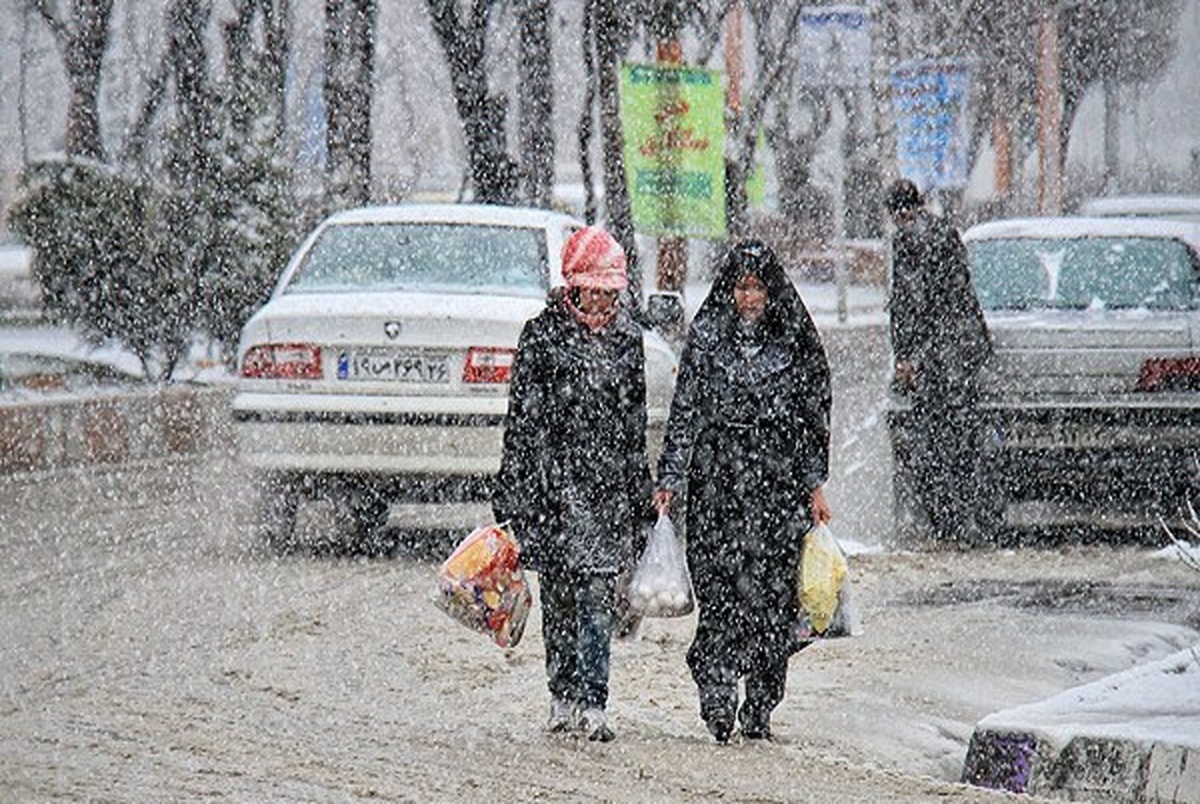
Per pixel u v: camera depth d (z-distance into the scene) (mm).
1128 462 36812
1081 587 33375
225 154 62062
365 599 30906
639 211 53719
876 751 22547
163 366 61031
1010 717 21984
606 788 19906
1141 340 36656
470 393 33438
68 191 61562
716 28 69750
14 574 32875
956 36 90188
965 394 37219
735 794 19719
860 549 37156
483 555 22688
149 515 40312
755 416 22312
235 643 27109
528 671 25859
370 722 22672
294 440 34000
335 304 33938
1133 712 22125
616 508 22312
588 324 22453
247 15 64375
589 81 63688
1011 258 39875
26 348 64250
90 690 24016
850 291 129000
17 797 19062
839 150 105062
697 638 22453
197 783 19688
